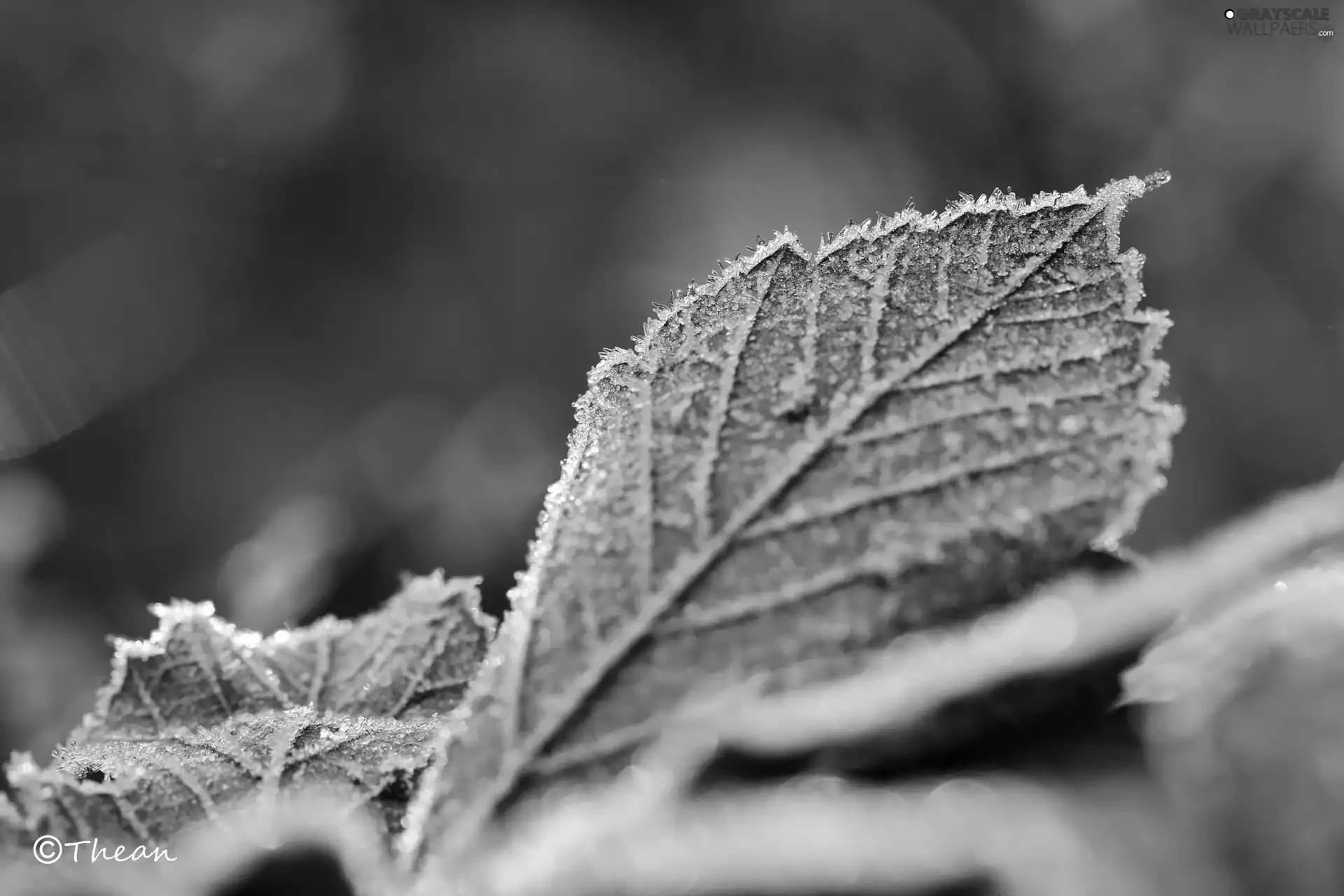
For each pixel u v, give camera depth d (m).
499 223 1.03
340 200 1.04
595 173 1.05
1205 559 0.21
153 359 1.00
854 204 1.03
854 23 1.08
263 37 1.06
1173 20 1.03
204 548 0.87
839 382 0.22
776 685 0.21
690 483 0.22
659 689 0.21
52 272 1.01
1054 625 0.21
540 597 0.22
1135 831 0.20
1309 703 0.20
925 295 0.22
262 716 0.23
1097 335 0.22
